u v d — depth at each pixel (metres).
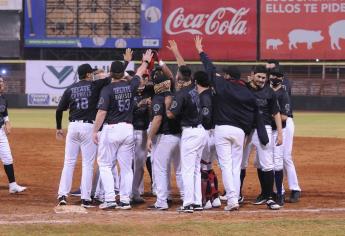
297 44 86.75
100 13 88.38
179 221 17.39
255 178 27.88
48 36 88.25
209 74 19.55
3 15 86.81
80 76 20.25
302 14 86.50
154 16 87.31
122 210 19.70
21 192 23.72
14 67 84.06
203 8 86.81
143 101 21.09
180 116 19.28
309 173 29.59
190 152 19.17
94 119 20.25
